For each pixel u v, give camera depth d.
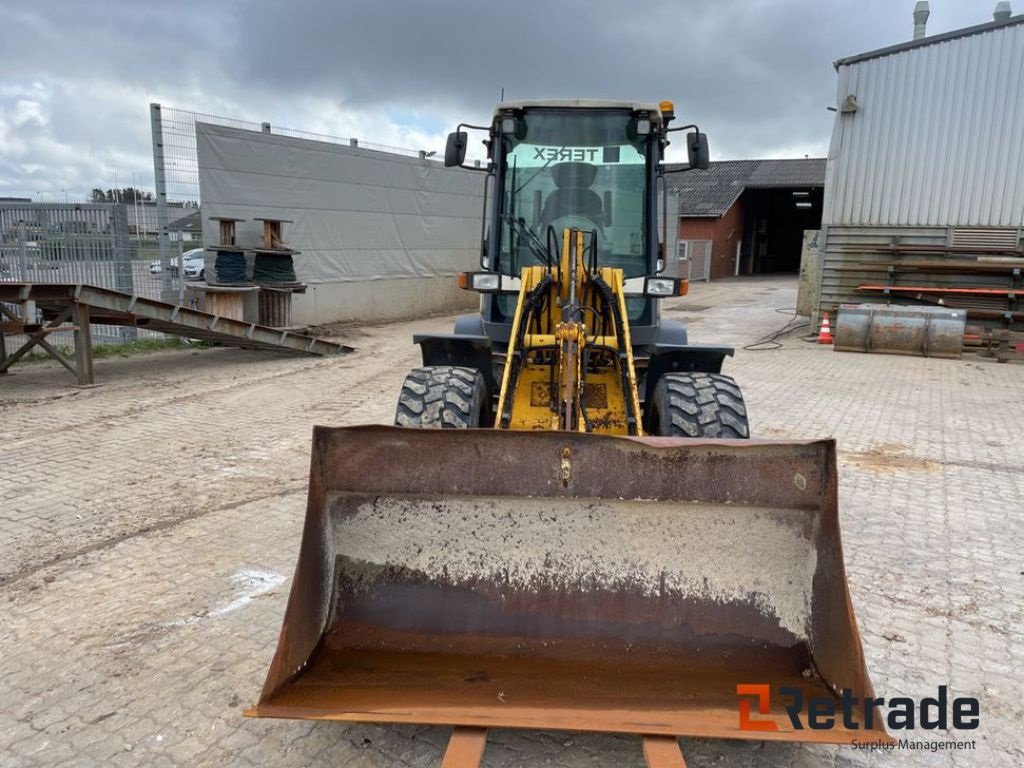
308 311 14.52
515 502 2.89
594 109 5.03
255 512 4.95
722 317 18.62
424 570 2.95
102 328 11.80
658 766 2.28
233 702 2.97
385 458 2.88
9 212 11.34
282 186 13.55
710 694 2.59
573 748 2.72
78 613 3.64
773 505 2.75
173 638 3.42
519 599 2.91
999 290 12.15
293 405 8.10
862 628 3.56
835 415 7.89
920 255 12.97
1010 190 12.21
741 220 36.25
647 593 2.88
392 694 2.58
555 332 4.05
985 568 4.22
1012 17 11.77
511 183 5.10
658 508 2.84
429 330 15.13
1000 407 8.38
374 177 15.82
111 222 11.26
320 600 2.85
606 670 2.73
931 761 2.68
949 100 12.47
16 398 8.19
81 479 5.57
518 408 4.39
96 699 2.99
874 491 5.49
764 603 2.83
